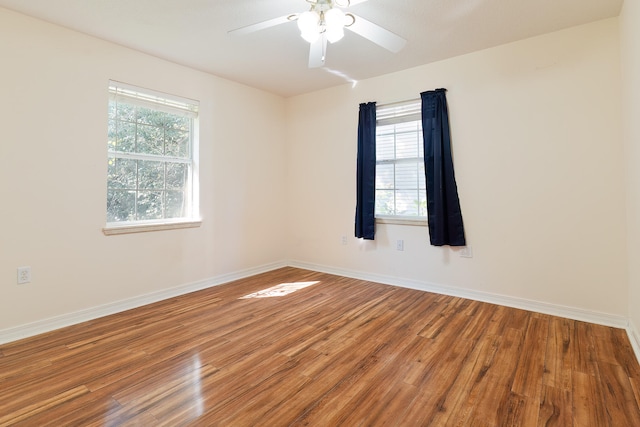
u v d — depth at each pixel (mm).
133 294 3107
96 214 2863
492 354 2168
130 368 2010
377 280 3934
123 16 2510
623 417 1553
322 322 2721
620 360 2070
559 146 2816
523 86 2959
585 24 2682
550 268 2889
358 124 3982
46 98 2572
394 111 3750
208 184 3750
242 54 3213
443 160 3350
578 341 2342
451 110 3334
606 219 2645
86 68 2787
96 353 2195
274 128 4551
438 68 3402
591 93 2678
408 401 1693
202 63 3441
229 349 2258
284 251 4758
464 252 3324
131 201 3170
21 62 2451
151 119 3305
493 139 3123
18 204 2455
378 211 3949
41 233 2566
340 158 4207
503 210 3098
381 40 2211
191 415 1589
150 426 1515
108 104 2938
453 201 3312
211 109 3764
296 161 4648
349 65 3500
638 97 2049
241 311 2977
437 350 2229
